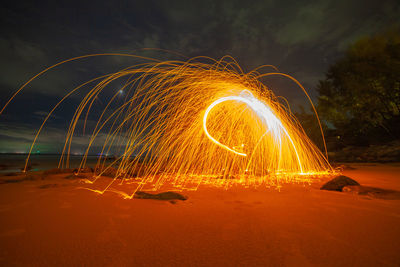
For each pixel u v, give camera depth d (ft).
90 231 5.94
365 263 4.19
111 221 6.78
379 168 29.09
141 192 10.60
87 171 22.33
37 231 5.93
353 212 7.73
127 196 10.55
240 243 5.16
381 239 5.35
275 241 5.26
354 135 65.26
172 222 6.70
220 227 6.25
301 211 7.89
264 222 6.67
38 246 5.01
